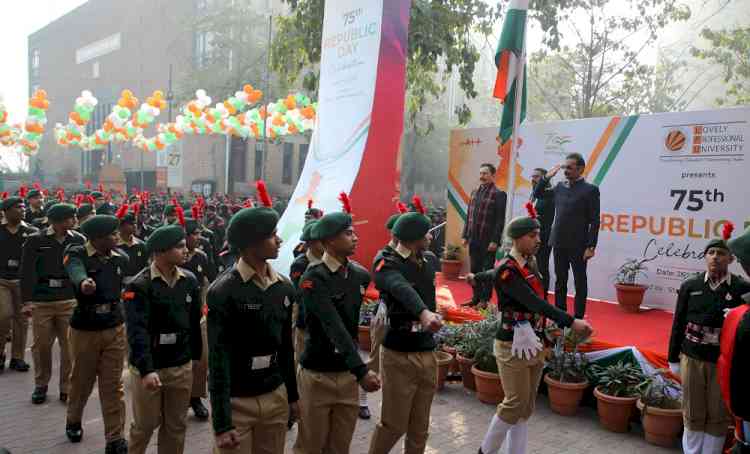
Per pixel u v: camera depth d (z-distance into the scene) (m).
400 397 4.20
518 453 4.59
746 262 3.21
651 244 8.98
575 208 7.18
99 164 56.88
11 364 7.62
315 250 5.37
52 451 5.16
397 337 4.21
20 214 7.48
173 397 4.34
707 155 8.38
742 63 19.77
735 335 3.06
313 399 3.89
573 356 6.33
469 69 14.51
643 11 19.42
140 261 6.93
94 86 62.94
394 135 10.34
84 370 5.22
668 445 5.41
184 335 4.40
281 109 19.47
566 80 22.67
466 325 7.25
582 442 5.50
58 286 6.36
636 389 5.78
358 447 5.30
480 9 15.04
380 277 4.18
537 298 4.28
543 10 15.28
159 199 26.55
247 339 3.20
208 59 35.84
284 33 15.06
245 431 3.20
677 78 22.83
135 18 54.06
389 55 10.33
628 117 9.22
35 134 19.77
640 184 9.09
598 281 9.62
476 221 8.66
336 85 11.14
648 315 8.41
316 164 11.18
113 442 5.05
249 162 42.91
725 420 4.53
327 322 3.68
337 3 11.39
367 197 10.07
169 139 21.36
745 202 8.02
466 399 6.59
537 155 10.49
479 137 11.63
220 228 13.80
